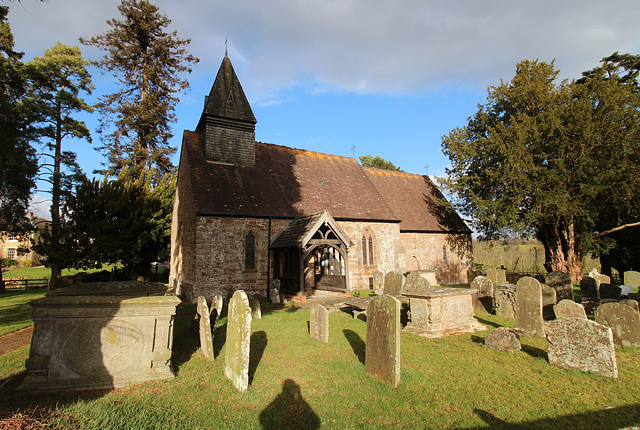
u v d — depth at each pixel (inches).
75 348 236.7
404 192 1203.9
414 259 1078.4
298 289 683.4
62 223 750.5
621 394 230.2
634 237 943.7
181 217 832.3
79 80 1119.0
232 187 772.6
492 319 482.6
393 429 185.0
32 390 223.9
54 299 232.1
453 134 1079.6
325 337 351.3
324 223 697.0
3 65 583.8
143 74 1125.7
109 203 748.0
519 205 924.0
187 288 718.5
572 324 279.7
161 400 216.4
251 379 255.0
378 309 258.7
